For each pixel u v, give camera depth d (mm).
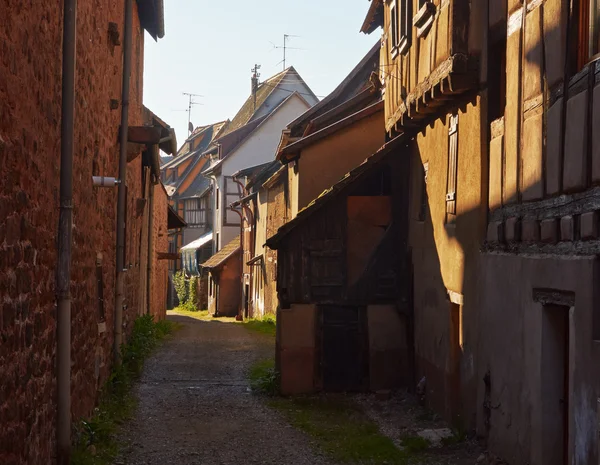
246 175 34531
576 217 6336
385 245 13508
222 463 8508
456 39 9094
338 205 13586
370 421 10953
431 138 11383
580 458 6105
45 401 6598
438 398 10875
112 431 9391
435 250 11070
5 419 5113
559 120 6648
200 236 53656
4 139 4934
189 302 48375
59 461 7121
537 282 7094
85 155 8648
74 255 7906
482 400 8789
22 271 5586
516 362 7691
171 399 12383
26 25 5508
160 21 17016
